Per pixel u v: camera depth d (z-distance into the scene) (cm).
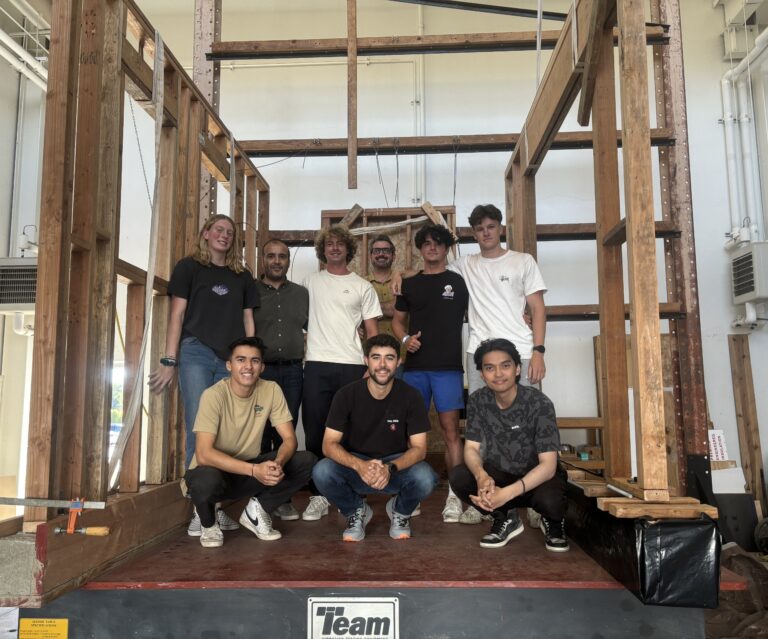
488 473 262
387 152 497
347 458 253
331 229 336
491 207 326
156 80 275
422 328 324
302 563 229
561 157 602
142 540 250
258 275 485
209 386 282
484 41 427
